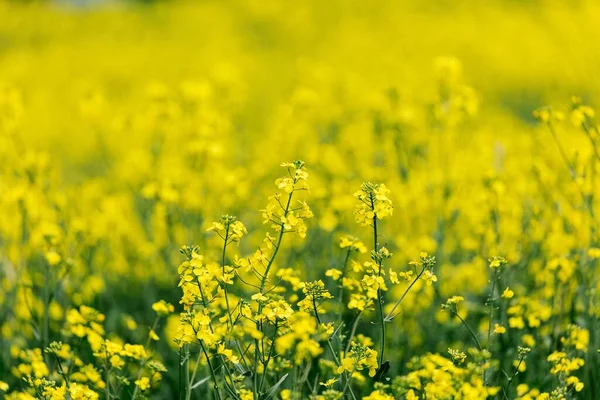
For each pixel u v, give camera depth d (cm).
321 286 373
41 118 1187
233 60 1656
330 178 684
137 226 709
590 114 512
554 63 1374
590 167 532
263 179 723
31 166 615
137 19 2422
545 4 1852
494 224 555
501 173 629
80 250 583
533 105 1338
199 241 609
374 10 2223
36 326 493
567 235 523
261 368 390
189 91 766
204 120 750
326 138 738
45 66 1759
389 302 614
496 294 512
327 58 1614
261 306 364
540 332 489
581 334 439
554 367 415
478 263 547
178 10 2472
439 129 678
